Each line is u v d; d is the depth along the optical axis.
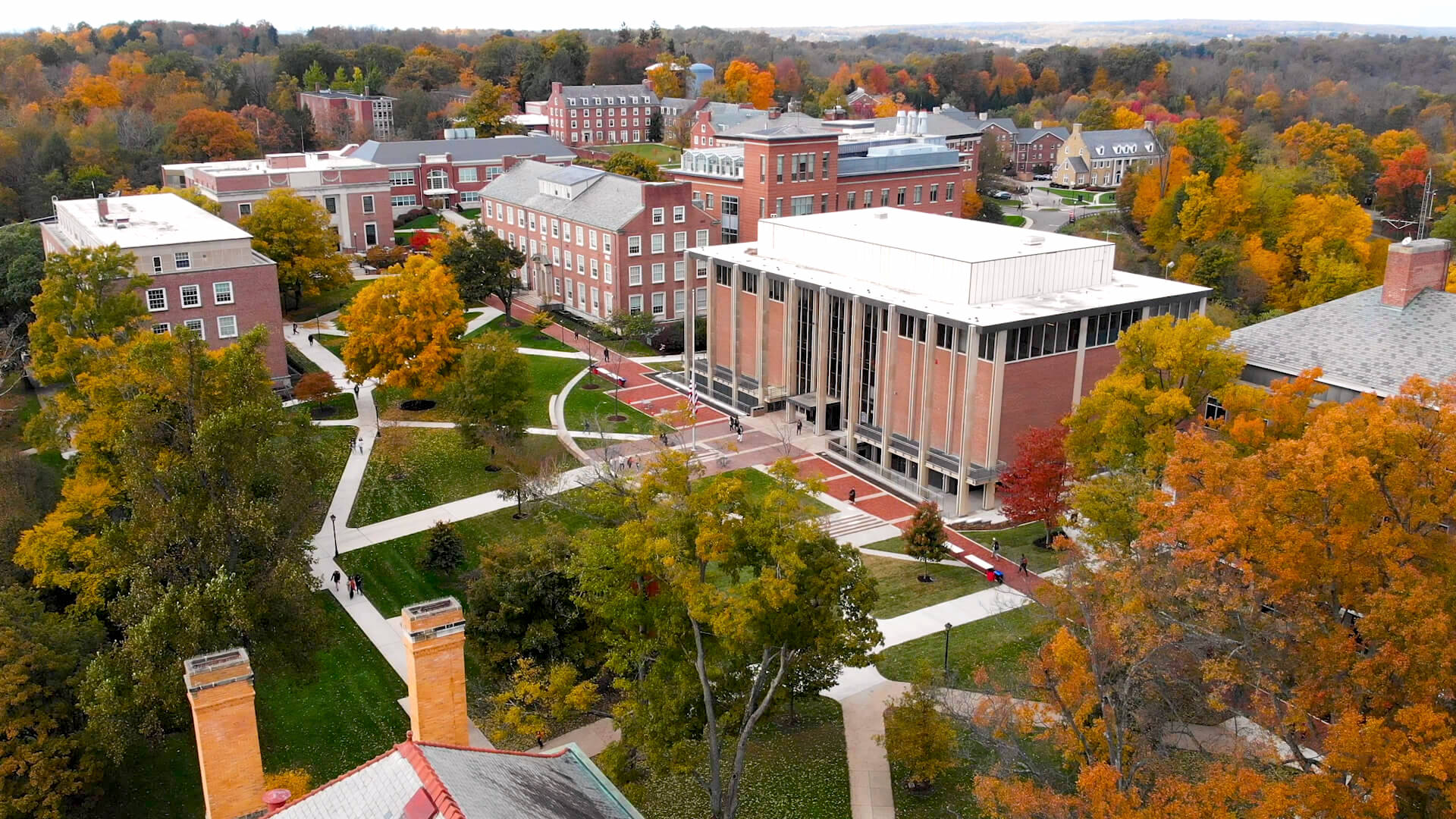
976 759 40.31
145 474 40.16
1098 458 50.88
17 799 34.62
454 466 69.88
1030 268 68.12
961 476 64.06
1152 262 119.88
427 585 55.12
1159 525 34.50
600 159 174.88
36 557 45.09
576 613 44.12
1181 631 30.97
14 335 87.62
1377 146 168.25
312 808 18.23
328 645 43.19
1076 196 179.62
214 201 111.81
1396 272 52.28
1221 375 49.75
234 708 20.78
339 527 61.19
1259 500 30.44
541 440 74.12
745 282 82.25
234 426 39.66
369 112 197.50
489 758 19.72
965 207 143.50
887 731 39.25
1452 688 26.44
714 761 34.56
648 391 86.81
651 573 34.03
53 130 142.12
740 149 121.56
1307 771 28.31
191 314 78.00
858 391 71.19
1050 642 38.47
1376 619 27.64
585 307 107.94
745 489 34.88
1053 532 60.62
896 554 59.47
